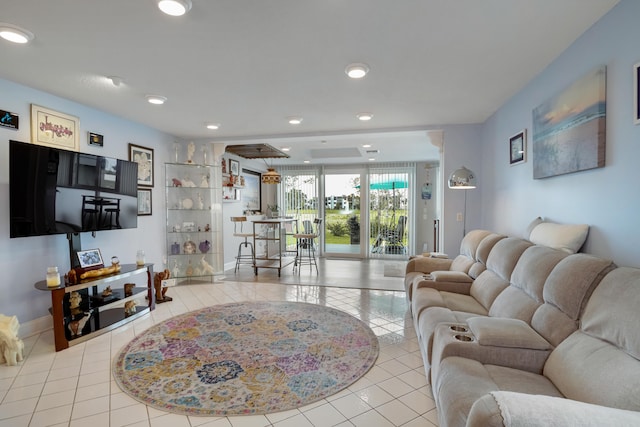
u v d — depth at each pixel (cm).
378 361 249
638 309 118
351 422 180
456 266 345
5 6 169
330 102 335
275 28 193
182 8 165
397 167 772
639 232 160
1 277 279
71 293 308
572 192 218
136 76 268
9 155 281
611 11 175
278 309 373
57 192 303
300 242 677
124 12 176
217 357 256
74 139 339
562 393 134
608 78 179
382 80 276
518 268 213
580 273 156
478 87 294
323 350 268
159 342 285
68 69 254
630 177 165
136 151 425
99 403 198
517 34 201
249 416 185
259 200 791
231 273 587
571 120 211
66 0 164
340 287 480
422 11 175
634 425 85
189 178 505
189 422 181
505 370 152
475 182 342
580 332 146
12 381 222
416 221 768
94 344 281
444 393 139
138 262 365
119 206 370
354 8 172
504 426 89
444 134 429
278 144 561
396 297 426
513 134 317
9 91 282
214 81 278
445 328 184
